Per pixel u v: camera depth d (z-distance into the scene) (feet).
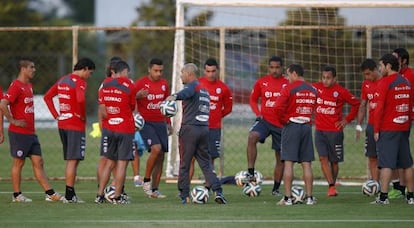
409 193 165.48
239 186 196.54
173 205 161.17
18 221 137.59
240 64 269.64
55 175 231.71
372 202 166.50
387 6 209.97
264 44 265.95
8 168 248.73
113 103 161.17
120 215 145.18
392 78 161.38
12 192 185.98
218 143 184.55
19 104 164.66
